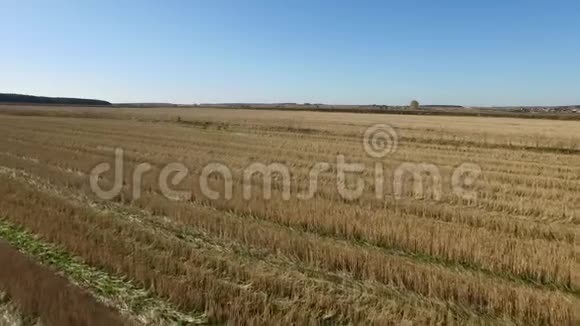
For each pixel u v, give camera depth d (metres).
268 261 7.90
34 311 5.89
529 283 7.11
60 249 8.20
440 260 8.09
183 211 10.67
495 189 14.23
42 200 11.75
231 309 5.92
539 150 26.25
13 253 7.69
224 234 9.23
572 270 7.21
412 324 5.61
